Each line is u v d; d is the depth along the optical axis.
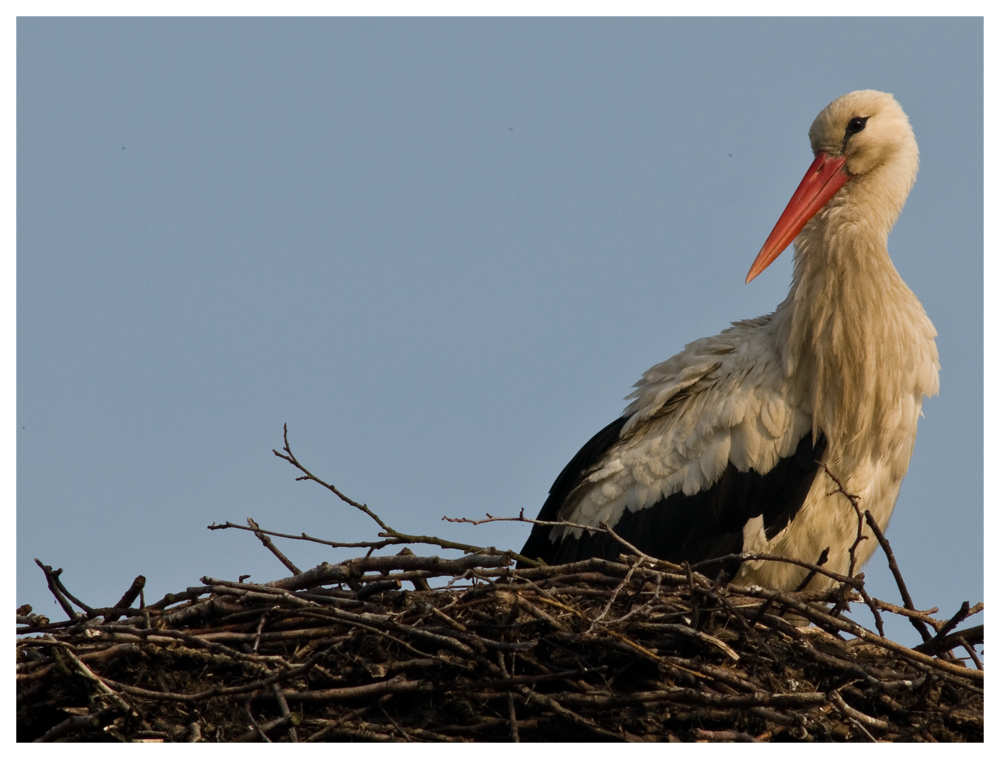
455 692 10.37
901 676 10.70
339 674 10.48
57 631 10.70
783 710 10.26
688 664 10.15
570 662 10.45
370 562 10.95
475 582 10.70
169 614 10.84
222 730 10.11
